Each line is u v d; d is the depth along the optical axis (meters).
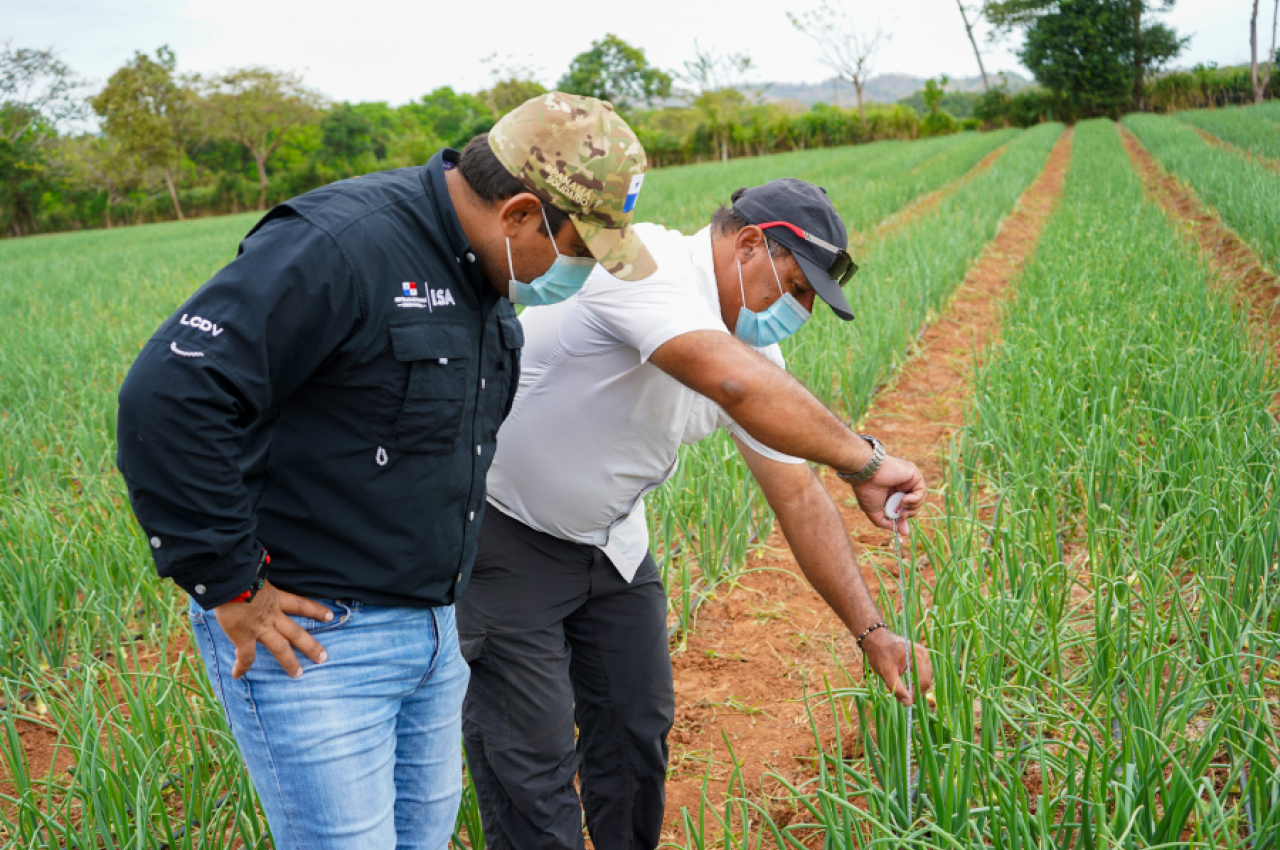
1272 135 22.36
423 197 1.41
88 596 3.54
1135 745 1.87
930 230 11.73
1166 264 7.83
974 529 3.28
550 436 1.86
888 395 6.06
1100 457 3.53
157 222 60.72
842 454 1.69
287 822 1.49
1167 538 3.14
